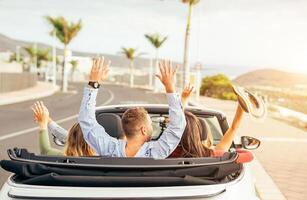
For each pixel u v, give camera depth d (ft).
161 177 11.06
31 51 388.16
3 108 95.30
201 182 11.23
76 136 13.79
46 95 163.94
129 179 10.99
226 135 14.69
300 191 27.43
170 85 11.71
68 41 197.98
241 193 11.62
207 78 213.66
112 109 19.93
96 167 11.14
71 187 10.97
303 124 72.69
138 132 11.98
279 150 42.86
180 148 13.11
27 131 55.93
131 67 368.89
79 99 139.03
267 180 29.09
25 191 10.89
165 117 20.51
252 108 12.80
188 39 137.28
